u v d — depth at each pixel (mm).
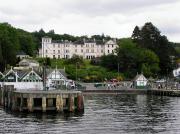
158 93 166000
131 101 129250
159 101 129875
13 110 93312
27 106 89250
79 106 91750
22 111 90188
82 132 66312
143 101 129625
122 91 174125
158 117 84875
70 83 180250
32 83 159750
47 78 173375
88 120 79688
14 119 80625
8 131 67250
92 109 100875
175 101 130250
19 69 173250
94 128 70125
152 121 78688
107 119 81375
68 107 89688
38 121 77938
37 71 170500
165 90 163125
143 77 193625
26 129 69188
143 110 99188
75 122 76938
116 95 162125
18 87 157500
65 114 87500
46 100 90688
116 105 113375
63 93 88875
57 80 178250
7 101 102688
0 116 85000
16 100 92625
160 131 67375
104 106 109812
